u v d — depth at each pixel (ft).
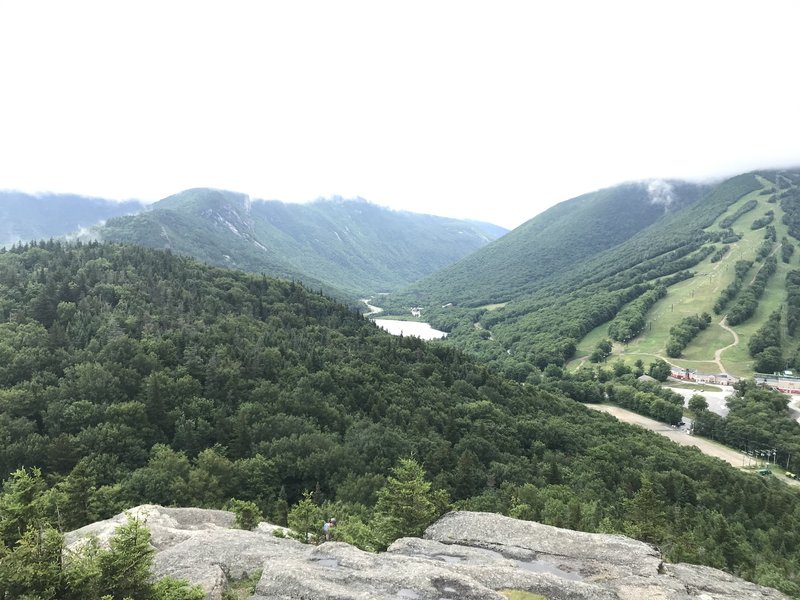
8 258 511.81
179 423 316.81
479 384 529.04
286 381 399.85
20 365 328.49
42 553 84.89
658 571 125.49
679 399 637.30
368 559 121.39
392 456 333.62
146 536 90.89
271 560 118.32
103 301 441.68
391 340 574.97
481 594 102.17
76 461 265.13
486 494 285.64
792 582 205.87
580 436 449.48
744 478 393.09
